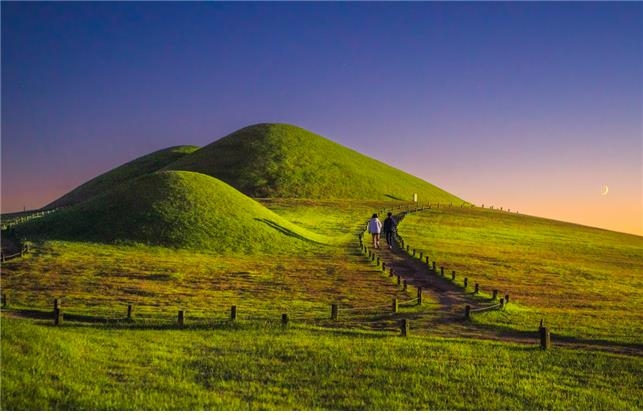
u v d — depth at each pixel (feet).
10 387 47.62
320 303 104.53
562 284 138.72
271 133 452.76
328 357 68.54
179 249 158.30
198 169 385.91
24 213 410.72
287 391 56.08
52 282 113.91
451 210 323.98
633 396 59.11
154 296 105.09
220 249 162.09
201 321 87.40
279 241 178.09
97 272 124.88
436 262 157.07
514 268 158.30
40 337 61.57
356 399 54.39
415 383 59.88
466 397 56.18
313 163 406.21
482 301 109.81
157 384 55.11
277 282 122.93
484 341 80.53
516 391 58.54
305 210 279.69
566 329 89.71
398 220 257.75
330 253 168.14
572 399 56.85
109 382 54.24
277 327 84.79
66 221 181.16
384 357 69.26
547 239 242.17
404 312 99.25
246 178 361.71
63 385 50.72
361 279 129.29
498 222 288.10
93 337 72.74
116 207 187.21
